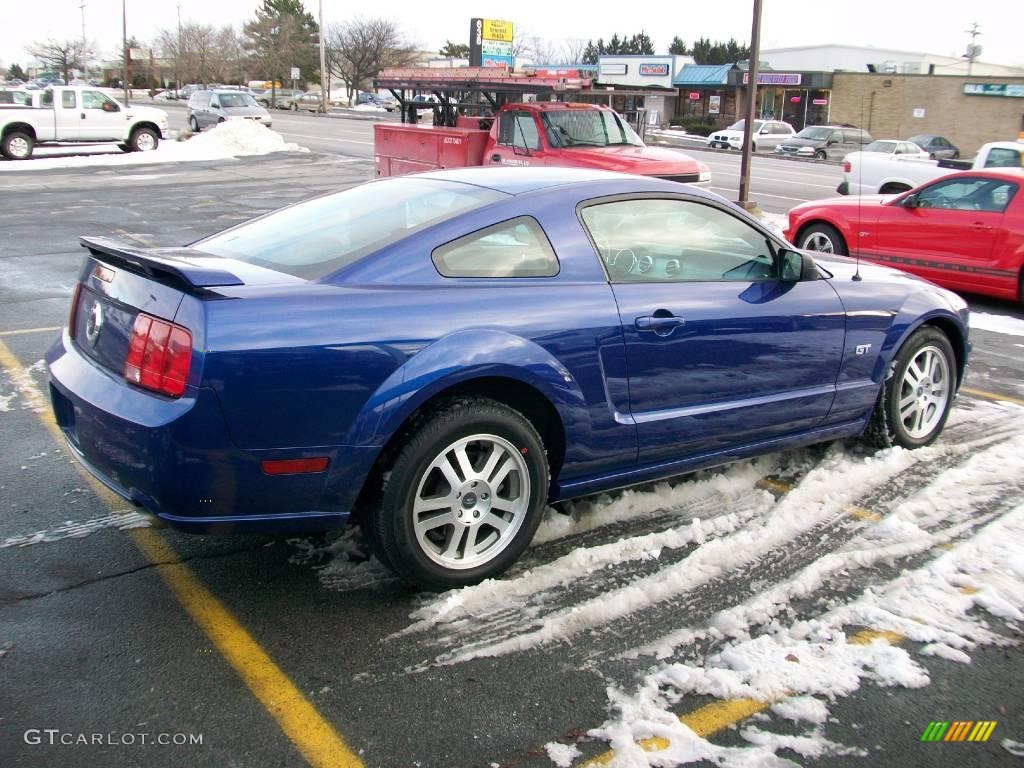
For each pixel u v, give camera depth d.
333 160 25.94
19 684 2.87
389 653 3.10
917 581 3.59
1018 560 3.75
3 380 5.96
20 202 16.20
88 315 3.44
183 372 2.91
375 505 3.24
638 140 14.30
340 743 2.65
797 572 3.68
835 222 10.48
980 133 46.38
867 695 2.91
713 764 2.58
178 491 2.96
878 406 4.88
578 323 3.56
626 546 3.84
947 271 9.61
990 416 5.75
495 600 3.44
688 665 3.06
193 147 27.06
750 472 4.73
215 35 98.56
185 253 3.48
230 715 2.76
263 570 3.64
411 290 3.31
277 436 3.01
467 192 3.81
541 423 3.68
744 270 4.23
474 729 2.72
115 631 3.19
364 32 80.25
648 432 3.84
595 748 2.64
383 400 3.12
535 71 15.41
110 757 2.56
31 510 4.11
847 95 51.56
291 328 3.01
